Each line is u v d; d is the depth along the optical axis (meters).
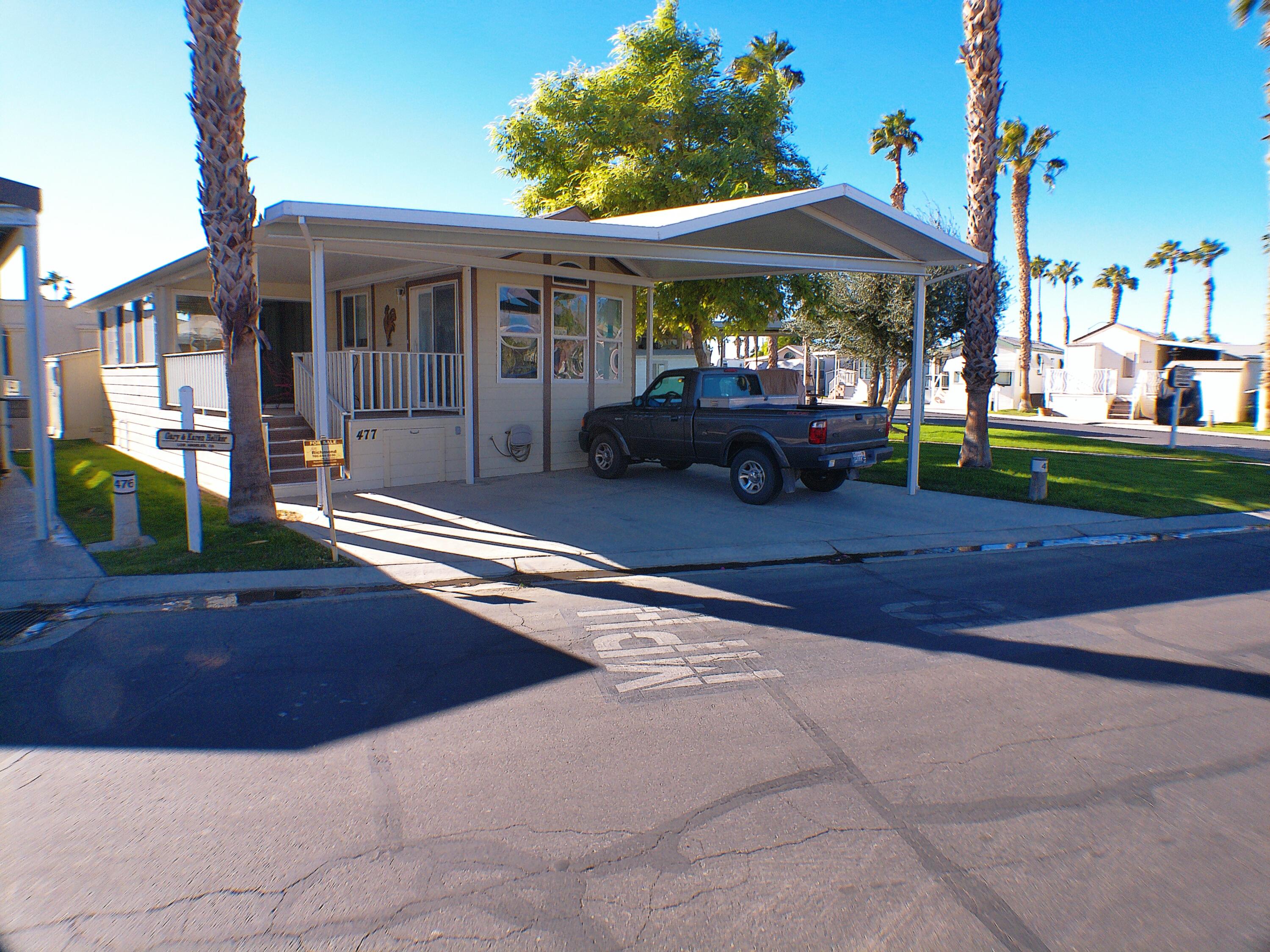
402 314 14.41
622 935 2.70
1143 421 32.50
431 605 6.63
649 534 9.27
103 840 3.23
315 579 7.30
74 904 2.84
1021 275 34.97
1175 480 13.84
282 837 3.27
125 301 16.70
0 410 12.73
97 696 4.68
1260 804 3.59
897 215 9.92
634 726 4.34
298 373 12.87
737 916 2.80
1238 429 27.11
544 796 3.61
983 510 10.98
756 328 19.69
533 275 13.41
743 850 3.20
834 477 11.95
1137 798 3.62
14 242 9.05
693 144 17.95
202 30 7.92
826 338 21.66
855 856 3.17
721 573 7.83
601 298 14.73
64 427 19.81
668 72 17.44
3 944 2.63
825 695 4.79
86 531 8.84
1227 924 2.78
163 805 3.50
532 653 5.48
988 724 4.39
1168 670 5.22
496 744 4.12
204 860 3.11
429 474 12.64
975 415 14.50
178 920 2.76
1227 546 9.27
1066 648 5.65
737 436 11.01
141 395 15.93
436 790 3.65
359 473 11.88
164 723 4.32
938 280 12.25
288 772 3.80
